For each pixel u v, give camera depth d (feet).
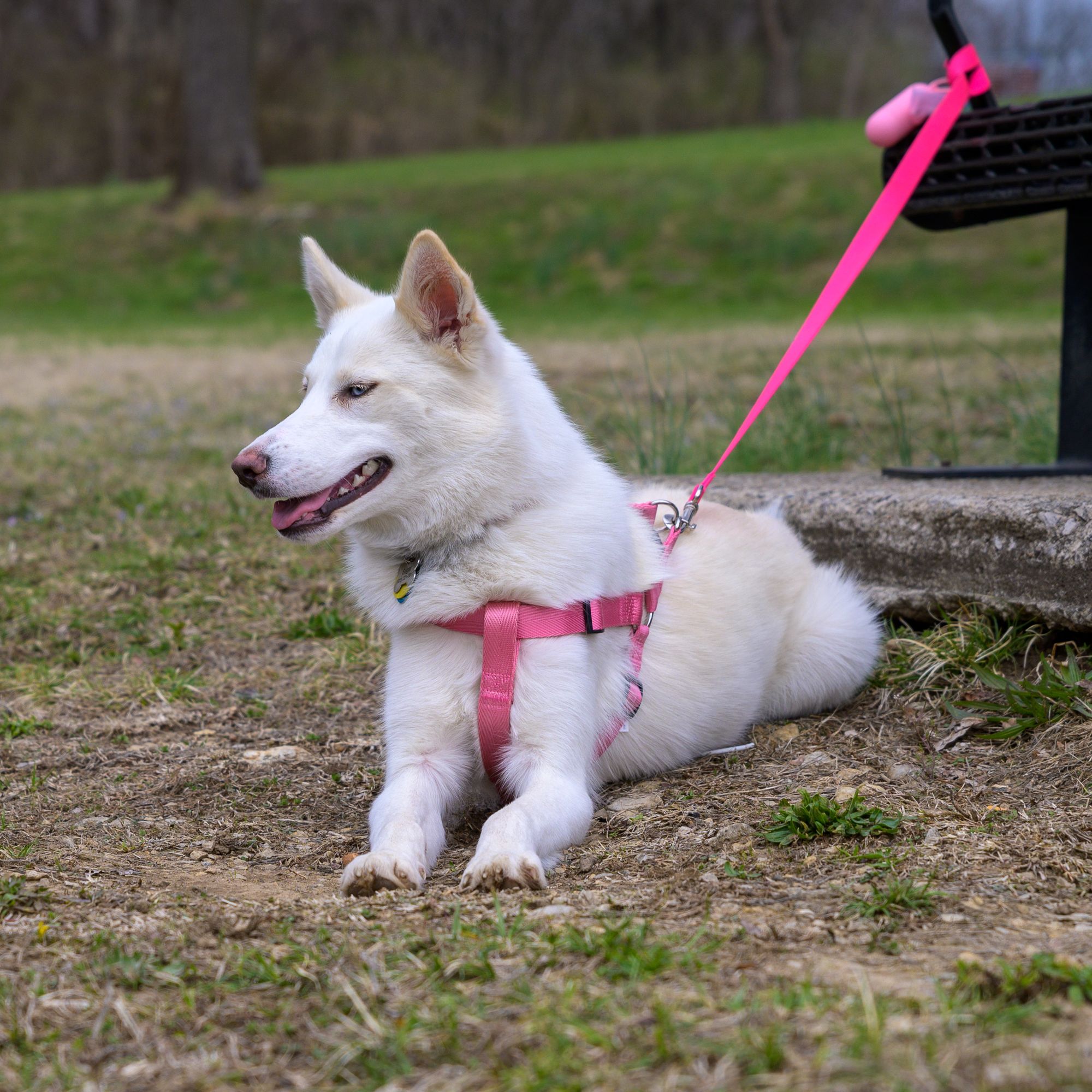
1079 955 6.75
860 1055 5.40
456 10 175.22
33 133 155.94
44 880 8.68
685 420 21.91
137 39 155.12
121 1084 5.72
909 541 13.80
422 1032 5.94
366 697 14.08
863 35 174.91
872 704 12.71
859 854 8.86
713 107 171.63
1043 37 139.64
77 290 73.00
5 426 31.14
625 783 11.28
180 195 87.61
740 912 7.69
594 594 9.80
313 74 160.25
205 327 61.05
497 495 9.73
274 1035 6.12
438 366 9.71
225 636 16.25
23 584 18.11
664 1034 5.73
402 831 8.99
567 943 6.98
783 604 12.59
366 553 10.41
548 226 76.69
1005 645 12.66
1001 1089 5.08
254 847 10.09
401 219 79.66
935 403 27.96
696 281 66.44
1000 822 9.37
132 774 11.93
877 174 77.46
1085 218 14.79
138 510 21.88
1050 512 12.48
